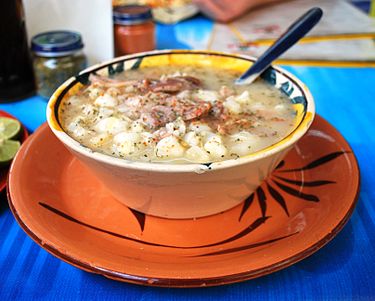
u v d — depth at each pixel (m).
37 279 0.29
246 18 0.76
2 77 0.50
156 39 0.67
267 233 0.31
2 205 0.36
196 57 0.44
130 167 0.27
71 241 0.29
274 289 0.29
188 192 0.29
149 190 0.29
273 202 0.34
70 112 0.35
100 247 0.29
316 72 0.58
